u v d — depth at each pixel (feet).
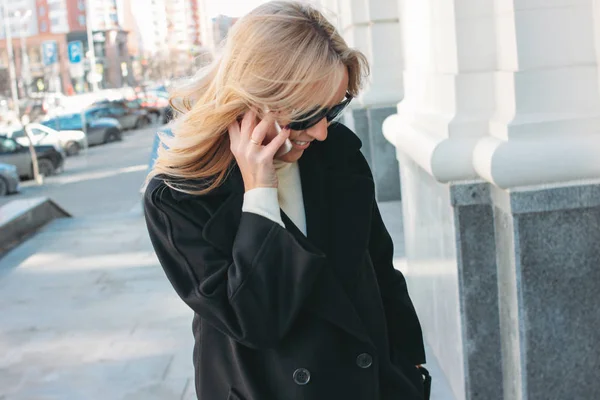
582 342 8.59
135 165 76.89
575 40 8.13
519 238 8.36
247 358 5.01
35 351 16.42
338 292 4.91
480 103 9.11
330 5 32.81
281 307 4.63
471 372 9.67
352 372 5.07
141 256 25.11
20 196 59.26
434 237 11.21
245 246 4.60
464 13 9.08
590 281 8.45
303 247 4.66
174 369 14.74
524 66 8.18
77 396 13.88
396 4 26.68
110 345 16.43
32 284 22.43
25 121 74.90
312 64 4.40
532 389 8.73
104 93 163.94
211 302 4.63
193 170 4.82
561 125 8.09
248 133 4.65
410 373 5.78
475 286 9.42
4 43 269.85
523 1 8.12
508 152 8.05
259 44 4.43
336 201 5.19
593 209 8.29
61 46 274.98
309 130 4.65
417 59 12.03
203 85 4.89
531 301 8.50
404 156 13.96
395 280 5.94
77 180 67.26
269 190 4.67
